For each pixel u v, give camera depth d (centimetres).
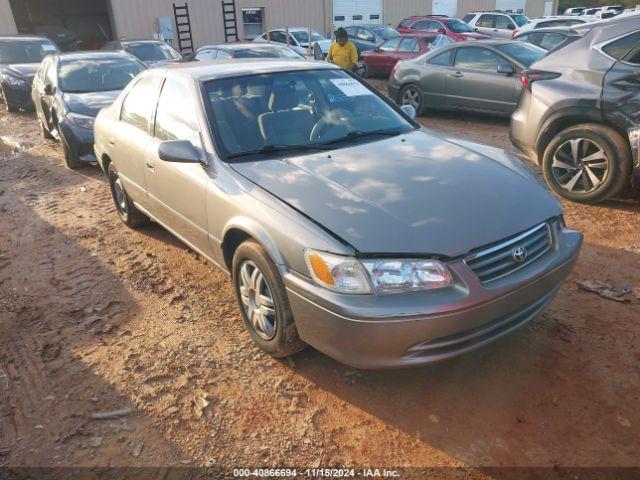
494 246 265
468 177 312
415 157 341
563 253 295
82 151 766
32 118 1298
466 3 3005
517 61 889
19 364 337
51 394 307
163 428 277
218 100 378
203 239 372
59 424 284
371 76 1647
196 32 2320
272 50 1296
